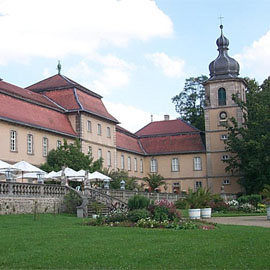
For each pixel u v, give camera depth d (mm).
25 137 45062
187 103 92938
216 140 70812
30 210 29797
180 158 73875
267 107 62719
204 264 12453
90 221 24422
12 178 35969
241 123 69250
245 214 37719
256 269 11812
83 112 54500
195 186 72188
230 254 13859
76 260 13039
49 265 12453
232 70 71250
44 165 45344
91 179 47438
